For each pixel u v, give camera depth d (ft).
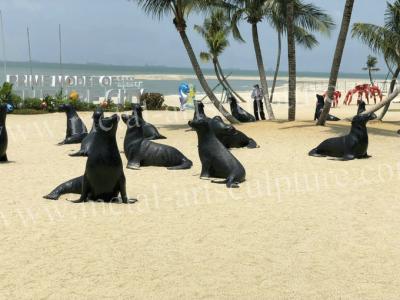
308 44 105.81
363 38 78.84
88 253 22.58
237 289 19.08
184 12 73.00
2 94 99.19
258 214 29.40
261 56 82.28
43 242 23.95
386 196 34.09
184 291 18.83
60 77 107.96
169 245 23.81
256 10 81.00
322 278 20.20
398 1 77.36
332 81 68.13
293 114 76.48
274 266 21.39
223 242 24.35
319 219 28.50
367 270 21.04
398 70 81.10
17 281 19.51
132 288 19.01
